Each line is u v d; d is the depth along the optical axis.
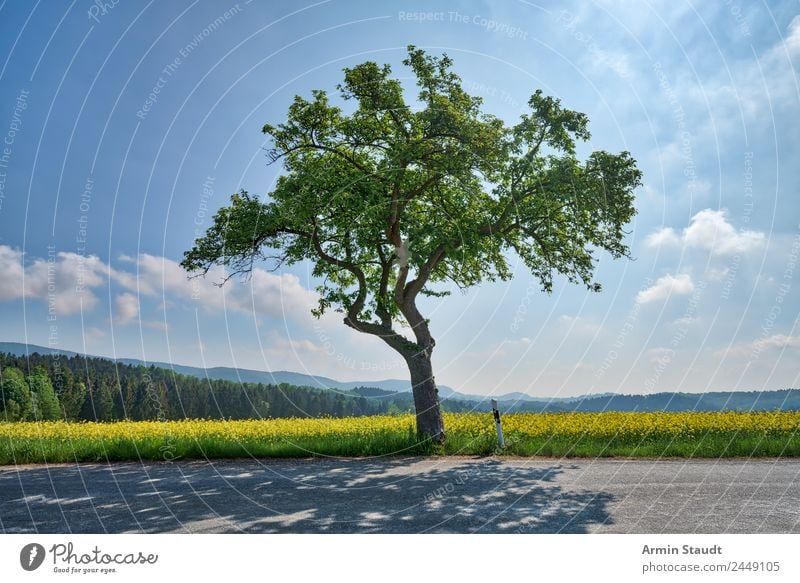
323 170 14.24
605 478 8.59
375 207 13.52
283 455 12.09
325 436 15.08
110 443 12.80
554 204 14.46
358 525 5.95
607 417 17.31
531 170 14.41
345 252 15.46
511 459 11.18
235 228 14.43
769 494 7.16
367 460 11.47
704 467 9.59
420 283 14.62
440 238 13.55
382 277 15.16
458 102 14.20
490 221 14.44
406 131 14.54
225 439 13.63
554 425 15.43
